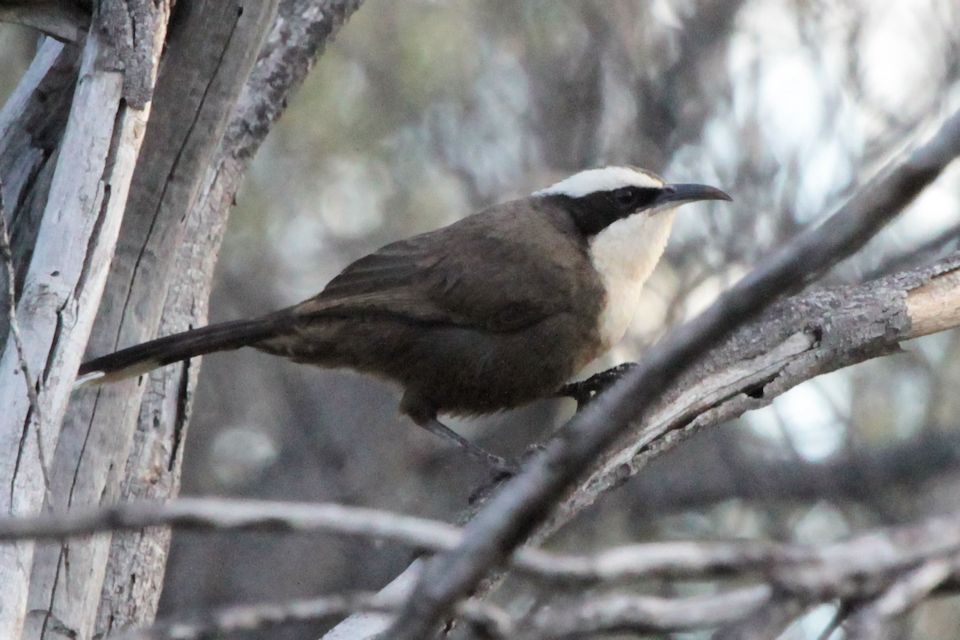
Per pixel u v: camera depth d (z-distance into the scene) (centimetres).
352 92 1900
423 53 1875
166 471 1065
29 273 829
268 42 1173
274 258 1906
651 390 507
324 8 1184
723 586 1511
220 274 1869
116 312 969
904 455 1817
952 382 1858
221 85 953
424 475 1873
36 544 881
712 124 1706
